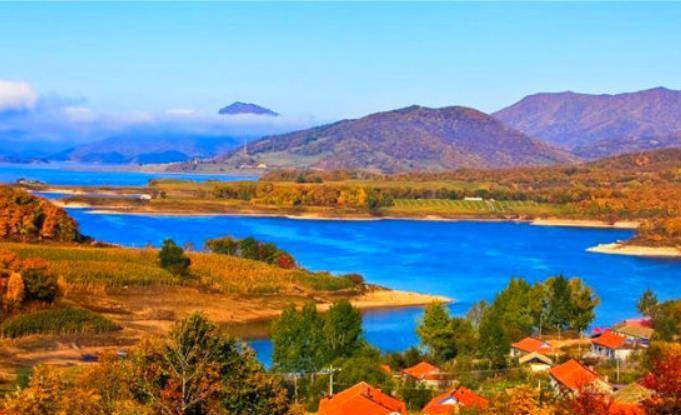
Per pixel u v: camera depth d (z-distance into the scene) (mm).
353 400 59219
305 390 74000
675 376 35594
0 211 182500
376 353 85625
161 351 37969
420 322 110000
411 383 73438
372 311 138625
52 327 106312
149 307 128250
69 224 190125
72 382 45875
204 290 144875
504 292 115625
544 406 41281
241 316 130000
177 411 36656
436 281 171000
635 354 92312
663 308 115562
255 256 183875
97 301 127750
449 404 64062
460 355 89812
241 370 39250
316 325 83812
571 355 92312
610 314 136000
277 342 82250
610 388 68375
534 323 115625
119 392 39531
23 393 37406
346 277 160625
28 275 116750
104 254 162250
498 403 47562
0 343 97500
